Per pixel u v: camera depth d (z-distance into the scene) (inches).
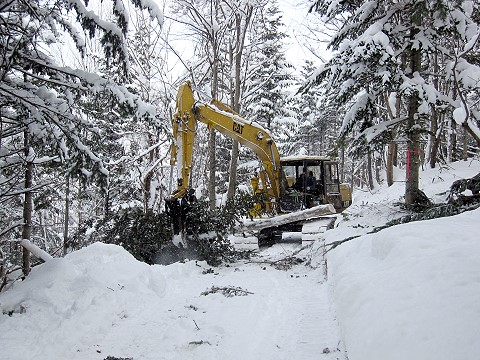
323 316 211.0
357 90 406.9
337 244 301.9
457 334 93.4
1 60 217.0
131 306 224.8
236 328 193.0
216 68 547.2
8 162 275.1
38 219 580.7
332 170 551.8
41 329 185.8
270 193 469.4
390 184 757.9
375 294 137.3
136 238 373.4
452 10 368.5
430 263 140.5
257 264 372.5
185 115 390.3
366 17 421.7
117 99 242.5
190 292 267.1
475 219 202.2
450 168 628.7
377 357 101.8
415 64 407.5
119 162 497.4
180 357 162.9
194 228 379.2
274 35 667.4
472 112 368.2
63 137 241.1
